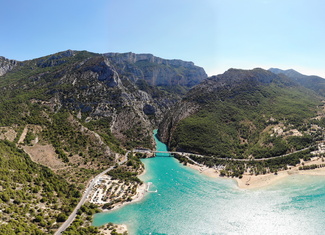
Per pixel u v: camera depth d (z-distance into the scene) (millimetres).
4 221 86000
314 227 106188
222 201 133750
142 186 155250
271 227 107625
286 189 145500
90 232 102688
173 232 105750
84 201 129500
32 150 152750
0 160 118250
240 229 107062
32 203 106812
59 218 106188
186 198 138250
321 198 132000
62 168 153500
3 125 160250
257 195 139875
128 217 118312
